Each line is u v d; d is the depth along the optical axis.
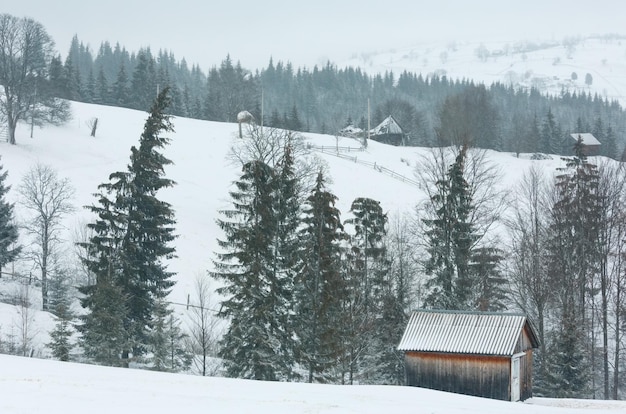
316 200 43.88
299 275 43.03
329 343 41.88
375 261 50.09
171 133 100.56
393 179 96.25
